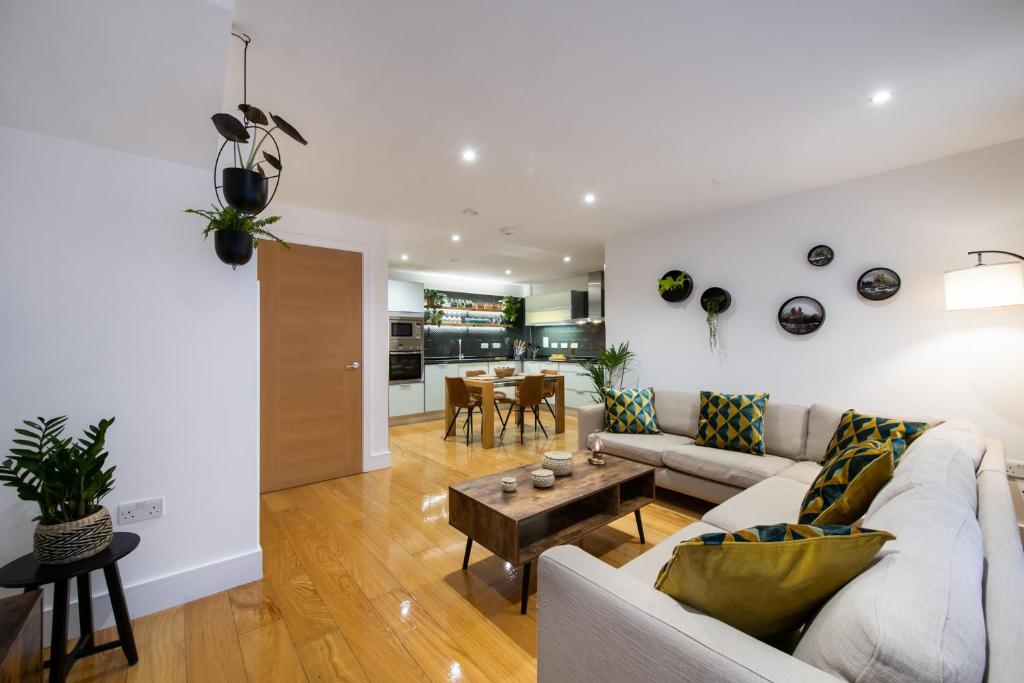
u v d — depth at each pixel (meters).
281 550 2.45
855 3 1.47
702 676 0.73
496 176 2.97
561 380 5.63
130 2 1.32
